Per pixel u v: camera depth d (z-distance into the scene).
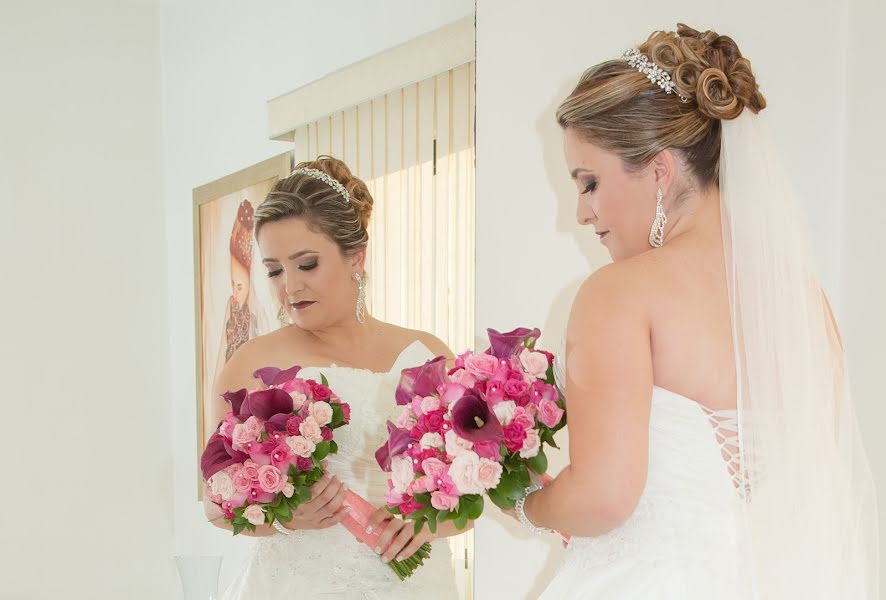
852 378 1.79
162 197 2.08
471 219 1.97
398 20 1.97
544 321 1.99
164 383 2.07
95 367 2.03
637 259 1.21
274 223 1.98
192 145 2.07
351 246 1.96
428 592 1.90
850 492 1.21
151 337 2.06
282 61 2.01
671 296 1.16
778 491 1.13
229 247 2.03
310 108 2.00
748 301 1.16
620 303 1.15
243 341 1.99
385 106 1.98
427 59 1.97
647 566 1.12
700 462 1.14
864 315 1.77
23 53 1.98
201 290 2.05
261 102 2.03
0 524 1.95
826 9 1.84
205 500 2.00
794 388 1.15
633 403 1.11
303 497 1.75
